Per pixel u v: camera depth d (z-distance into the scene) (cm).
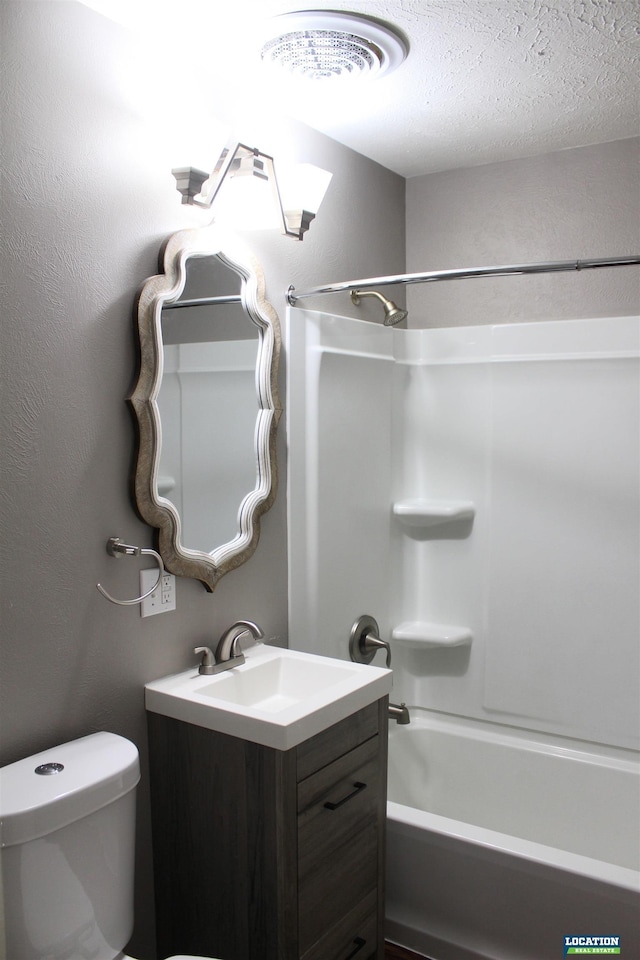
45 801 142
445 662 304
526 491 287
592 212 278
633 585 271
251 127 196
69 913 148
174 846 190
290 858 173
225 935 182
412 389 307
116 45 179
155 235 190
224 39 191
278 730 168
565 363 278
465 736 295
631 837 266
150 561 192
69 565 172
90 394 175
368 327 280
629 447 270
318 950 184
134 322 184
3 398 157
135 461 184
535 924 200
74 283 171
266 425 226
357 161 279
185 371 197
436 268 308
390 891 225
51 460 167
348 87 222
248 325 221
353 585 276
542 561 286
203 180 190
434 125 253
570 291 284
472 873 209
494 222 295
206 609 212
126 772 158
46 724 169
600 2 177
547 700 287
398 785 297
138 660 191
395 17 184
